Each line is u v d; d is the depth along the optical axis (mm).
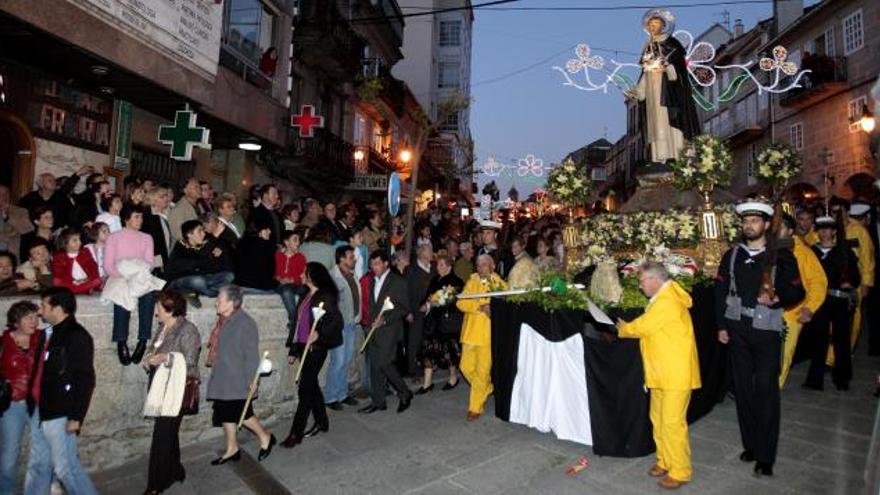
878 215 7867
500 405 6234
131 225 5633
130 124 10477
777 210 4707
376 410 6770
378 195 24234
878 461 1669
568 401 5484
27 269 5445
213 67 10789
